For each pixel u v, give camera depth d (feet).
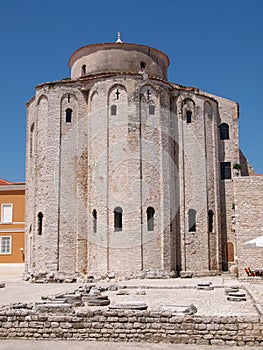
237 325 43.01
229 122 150.71
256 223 111.86
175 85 140.46
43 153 131.95
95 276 120.98
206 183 136.26
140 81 129.39
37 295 81.20
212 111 143.23
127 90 128.36
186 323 44.11
